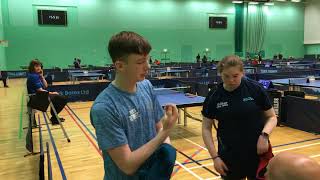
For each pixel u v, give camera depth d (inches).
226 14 1004.6
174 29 947.3
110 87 50.9
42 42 816.3
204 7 975.6
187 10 956.6
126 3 885.2
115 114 48.1
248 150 77.8
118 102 49.5
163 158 48.8
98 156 185.8
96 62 871.1
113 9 874.1
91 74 560.4
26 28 799.7
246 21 1029.2
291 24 1107.9
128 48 46.8
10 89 542.3
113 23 877.2
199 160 174.6
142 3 903.1
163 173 48.6
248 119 77.0
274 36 1081.4
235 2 988.6
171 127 47.2
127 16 890.1
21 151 200.8
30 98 214.5
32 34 805.9
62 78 648.4
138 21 904.3
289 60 907.4
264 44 1066.1
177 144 205.9
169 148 49.8
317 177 25.7
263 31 1057.5
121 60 48.0
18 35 795.4
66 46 839.1
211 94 81.4
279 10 1079.0
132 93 51.7
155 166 48.8
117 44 47.6
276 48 1088.8
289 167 26.5
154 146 47.1
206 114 82.4
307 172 25.8
